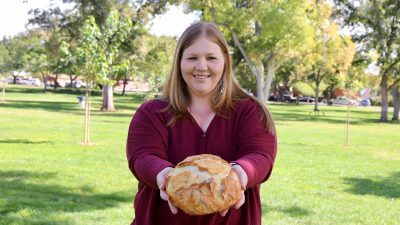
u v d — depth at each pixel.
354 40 39.59
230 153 2.29
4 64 80.62
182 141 2.29
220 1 30.88
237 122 2.31
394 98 42.28
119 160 12.15
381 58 38.97
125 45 36.12
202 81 2.25
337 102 84.19
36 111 32.94
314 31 32.44
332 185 10.17
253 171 2.04
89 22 16.23
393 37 38.47
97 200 7.59
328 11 33.44
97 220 6.30
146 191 2.32
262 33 30.38
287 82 78.06
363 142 20.81
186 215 2.24
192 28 2.30
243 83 61.62
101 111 37.06
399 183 10.88
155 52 37.41
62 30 37.75
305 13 30.55
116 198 7.84
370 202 8.61
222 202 1.83
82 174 9.85
